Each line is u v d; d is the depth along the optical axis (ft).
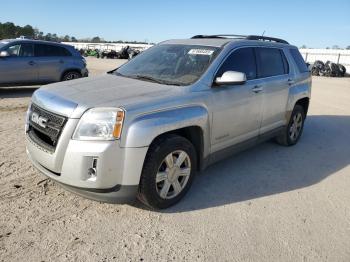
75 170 11.06
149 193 12.03
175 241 11.05
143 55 17.25
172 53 16.14
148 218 12.26
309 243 11.39
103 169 10.99
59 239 10.77
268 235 11.68
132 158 11.23
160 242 10.95
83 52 177.37
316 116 32.42
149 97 12.18
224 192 14.67
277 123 19.27
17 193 13.42
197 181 15.64
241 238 11.42
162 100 12.22
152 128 11.51
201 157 14.15
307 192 15.20
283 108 19.45
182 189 13.34
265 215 12.98
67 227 11.42
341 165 18.89
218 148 14.94
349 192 15.47
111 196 11.51
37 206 12.56
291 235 11.77
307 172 17.54
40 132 12.26
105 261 9.94
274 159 19.17
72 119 11.13
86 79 14.84
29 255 9.96
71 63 40.09
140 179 11.80
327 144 22.85
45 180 14.60
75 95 12.12
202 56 15.15
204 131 13.70
